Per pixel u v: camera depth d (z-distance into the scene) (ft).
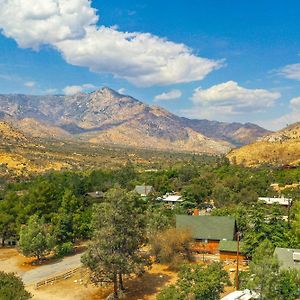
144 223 200.85
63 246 265.95
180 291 144.25
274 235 216.74
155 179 545.03
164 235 226.79
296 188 452.76
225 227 247.70
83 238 306.76
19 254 269.23
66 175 583.99
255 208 313.12
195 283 146.51
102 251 176.55
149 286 196.13
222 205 401.08
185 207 395.14
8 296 133.69
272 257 151.43
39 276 219.61
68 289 195.52
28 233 247.70
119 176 579.48
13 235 295.07
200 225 252.21
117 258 175.73
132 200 195.31
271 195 447.42
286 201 390.21
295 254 169.68
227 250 228.02
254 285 142.00
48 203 304.30
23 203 314.14
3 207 310.24
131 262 179.93
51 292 191.93
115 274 180.34
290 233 221.87
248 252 217.97
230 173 564.71
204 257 233.55
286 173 563.07
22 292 140.05
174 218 269.03
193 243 237.25
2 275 146.00
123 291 189.57
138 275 191.62
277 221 242.58
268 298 140.05
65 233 277.64
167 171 632.38
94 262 177.47
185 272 155.02
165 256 222.28
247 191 425.69
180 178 566.77
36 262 248.93
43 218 270.67
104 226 184.96
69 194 314.76
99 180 557.74
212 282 145.89
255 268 145.07
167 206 402.93
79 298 184.44
